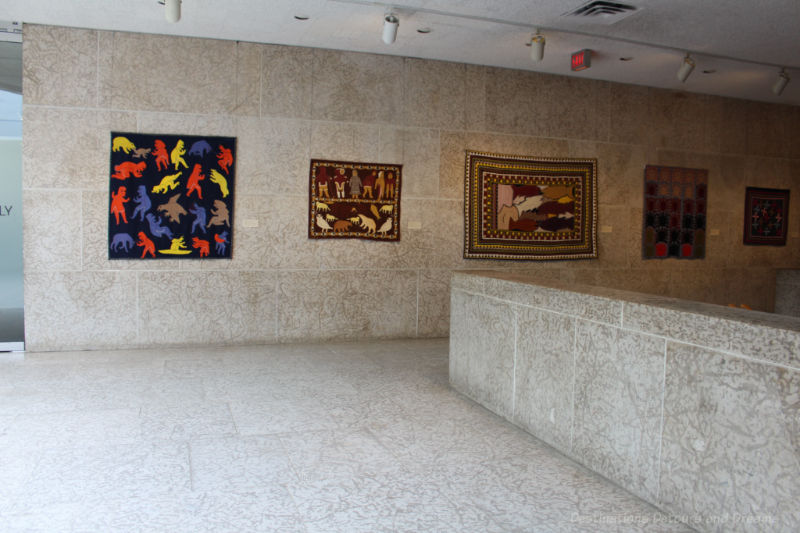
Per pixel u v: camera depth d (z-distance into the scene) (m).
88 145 5.87
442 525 2.62
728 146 8.35
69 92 5.80
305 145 6.45
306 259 6.52
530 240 7.34
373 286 6.77
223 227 6.23
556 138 7.41
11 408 4.13
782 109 8.67
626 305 2.96
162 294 6.12
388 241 6.79
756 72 7.05
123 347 6.06
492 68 7.09
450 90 6.93
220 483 3.01
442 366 5.59
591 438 3.23
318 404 4.36
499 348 4.12
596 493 2.96
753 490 2.32
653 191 7.93
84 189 5.88
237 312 6.34
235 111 6.23
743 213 8.52
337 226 6.59
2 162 5.91
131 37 5.92
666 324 2.72
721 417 2.46
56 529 2.52
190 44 6.07
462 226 7.07
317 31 5.89
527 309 3.79
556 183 7.42
